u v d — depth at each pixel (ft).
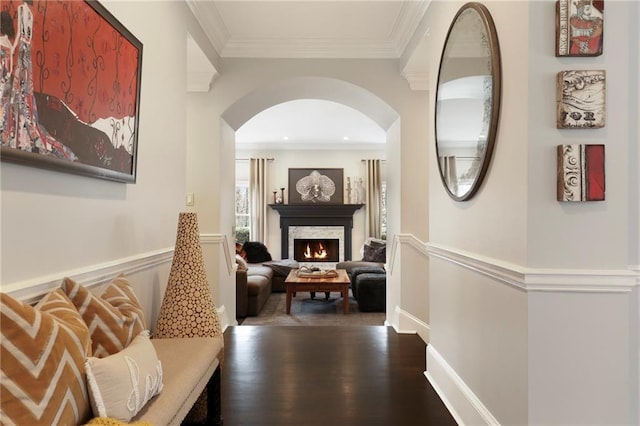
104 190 5.51
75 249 4.85
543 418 4.90
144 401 4.14
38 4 3.95
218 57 12.50
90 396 3.65
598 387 4.91
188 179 12.68
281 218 28.86
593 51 4.88
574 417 4.90
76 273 4.77
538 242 4.92
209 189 12.69
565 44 4.87
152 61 7.13
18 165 3.90
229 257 13.64
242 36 12.18
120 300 5.10
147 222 6.94
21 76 3.72
